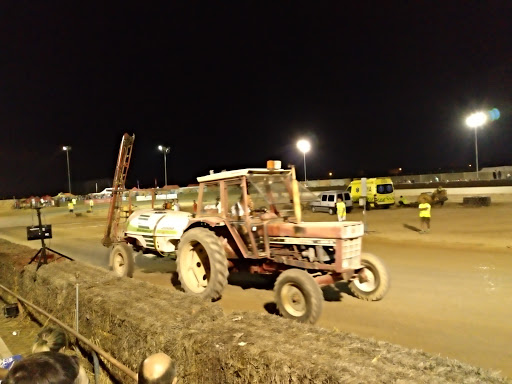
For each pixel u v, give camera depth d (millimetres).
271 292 8195
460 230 16266
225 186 7629
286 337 3561
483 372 2961
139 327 4238
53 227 25859
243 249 7234
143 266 11570
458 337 5512
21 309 7703
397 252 12648
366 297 7320
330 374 2785
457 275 9242
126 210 11094
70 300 5953
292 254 6875
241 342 3441
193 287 7750
